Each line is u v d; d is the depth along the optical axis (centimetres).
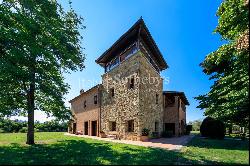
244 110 1140
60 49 1791
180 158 1234
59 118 1948
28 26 1588
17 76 1575
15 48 1539
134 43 2423
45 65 1758
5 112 1798
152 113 2544
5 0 1717
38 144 1844
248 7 975
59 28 1847
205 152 1463
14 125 4309
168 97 3131
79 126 3478
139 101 2266
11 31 1547
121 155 1302
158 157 1243
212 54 1229
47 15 1812
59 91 1852
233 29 1118
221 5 1161
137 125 2248
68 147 1658
